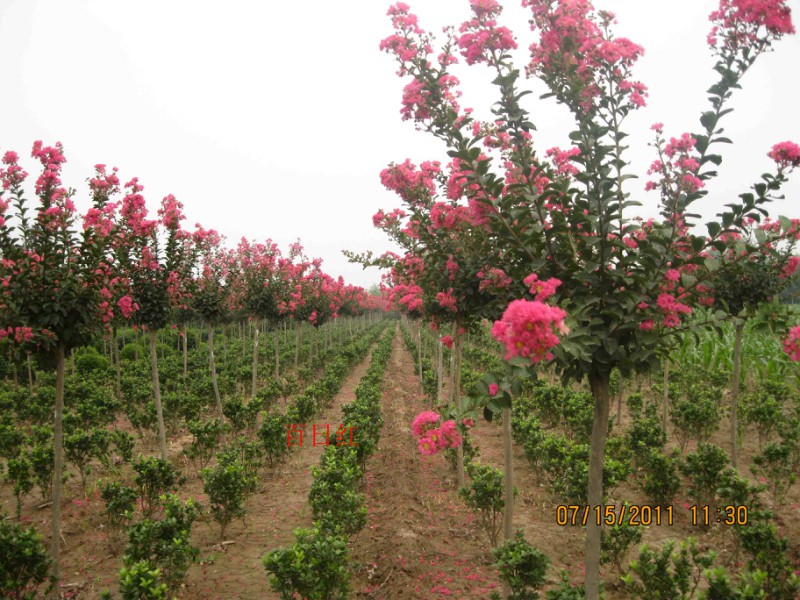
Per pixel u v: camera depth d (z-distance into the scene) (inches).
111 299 221.0
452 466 301.3
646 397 469.7
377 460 334.0
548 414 369.4
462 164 117.7
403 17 135.9
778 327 106.6
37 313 175.2
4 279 182.1
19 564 154.2
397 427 416.2
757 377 467.2
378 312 2696.9
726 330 480.7
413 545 201.9
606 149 104.7
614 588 174.1
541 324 82.4
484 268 162.4
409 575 181.6
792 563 182.7
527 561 140.3
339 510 194.7
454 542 212.7
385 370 822.5
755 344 459.2
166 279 286.2
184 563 164.9
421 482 286.5
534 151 143.6
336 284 886.4
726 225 104.8
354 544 209.8
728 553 195.2
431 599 166.9
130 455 288.0
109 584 182.5
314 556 138.7
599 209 107.7
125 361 643.5
